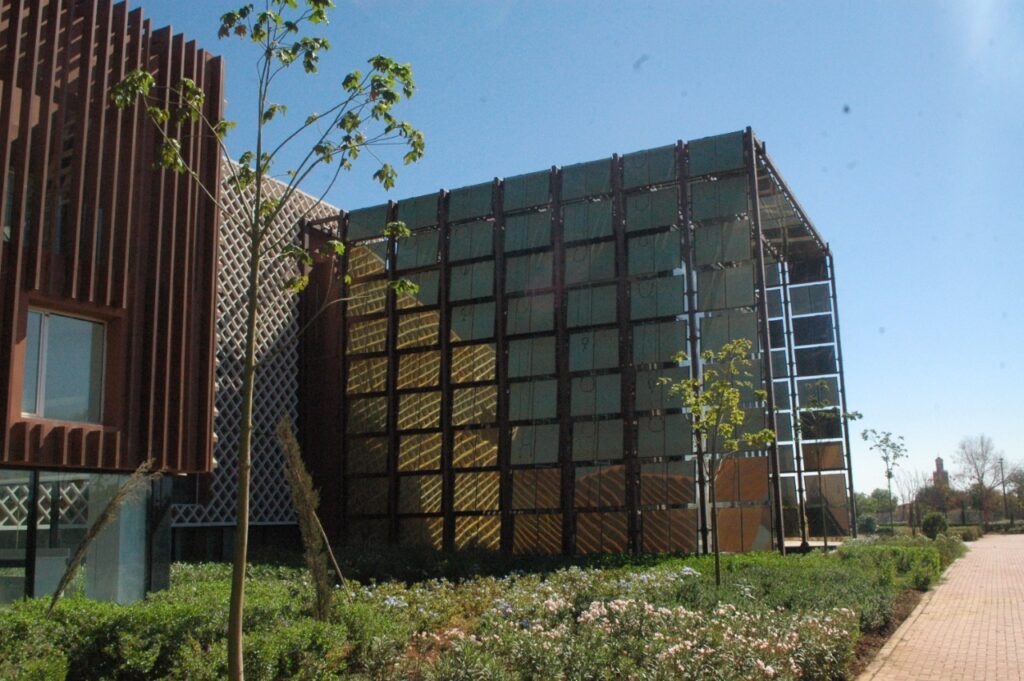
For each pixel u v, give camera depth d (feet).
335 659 24.06
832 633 28.94
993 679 29.01
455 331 73.97
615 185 70.64
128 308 38.24
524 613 32.45
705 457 64.23
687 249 67.72
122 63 38.63
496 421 71.31
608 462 67.15
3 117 33.27
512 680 21.80
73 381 36.47
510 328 72.18
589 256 70.59
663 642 25.31
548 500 68.39
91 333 37.52
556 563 57.93
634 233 69.56
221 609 26.37
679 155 69.10
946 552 82.69
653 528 65.00
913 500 190.08
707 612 32.14
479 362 72.74
